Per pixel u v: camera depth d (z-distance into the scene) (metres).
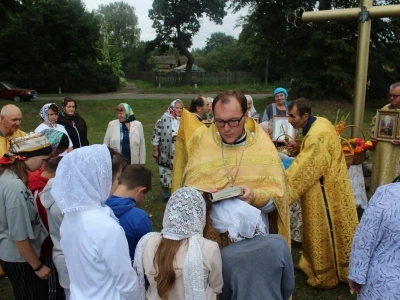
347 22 22.02
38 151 2.75
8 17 22.09
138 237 2.38
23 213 2.57
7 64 33.28
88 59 37.12
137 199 2.52
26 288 2.78
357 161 5.34
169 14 42.38
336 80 22.17
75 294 1.95
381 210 2.11
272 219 2.53
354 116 5.39
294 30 22.94
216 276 1.94
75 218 1.95
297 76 23.23
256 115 6.43
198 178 2.44
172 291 1.90
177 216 1.91
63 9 34.28
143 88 39.25
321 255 3.77
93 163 1.98
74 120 5.98
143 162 6.55
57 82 33.41
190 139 2.83
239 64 59.34
